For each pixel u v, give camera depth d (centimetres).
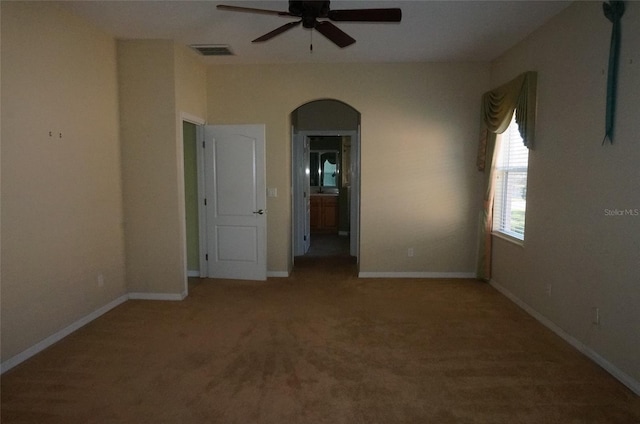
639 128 249
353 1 319
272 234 524
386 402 241
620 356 265
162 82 412
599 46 287
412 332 345
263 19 355
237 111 506
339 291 462
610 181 274
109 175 400
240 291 461
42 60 308
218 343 323
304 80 499
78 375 272
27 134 295
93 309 375
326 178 945
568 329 324
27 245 296
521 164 429
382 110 501
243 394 249
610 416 226
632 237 254
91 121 371
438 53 455
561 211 333
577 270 312
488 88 491
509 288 436
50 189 319
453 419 224
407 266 520
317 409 234
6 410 232
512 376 270
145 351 309
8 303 280
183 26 373
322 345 319
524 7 326
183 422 222
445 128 500
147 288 433
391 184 510
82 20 355
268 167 516
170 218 425
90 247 370
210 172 505
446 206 510
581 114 306
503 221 469
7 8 276
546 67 357
